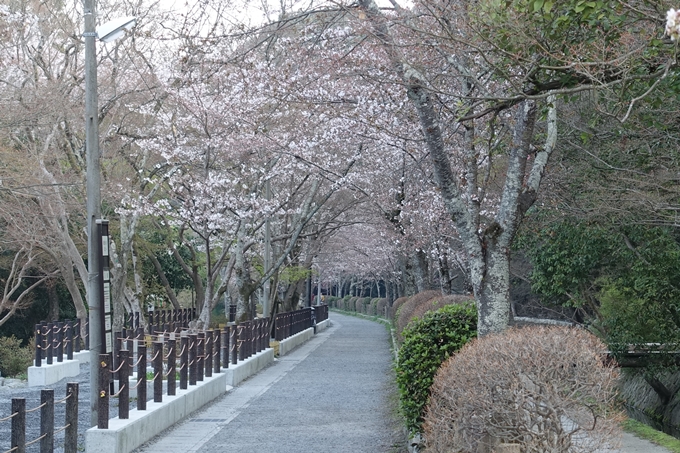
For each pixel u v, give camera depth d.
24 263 27.23
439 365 9.01
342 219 32.06
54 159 21.77
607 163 14.71
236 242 24.47
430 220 20.84
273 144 19.88
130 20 11.25
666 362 18.56
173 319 30.00
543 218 17.88
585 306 24.83
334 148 21.36
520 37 8.25
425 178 19.00
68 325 20.16
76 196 25.55
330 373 20.30
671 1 7.46
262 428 11.84
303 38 13.48
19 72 20.75
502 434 5.89
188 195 21.78
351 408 13.98
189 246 27.39
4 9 18.42
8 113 17.39
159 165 22.95
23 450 7.02
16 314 33.38
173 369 12.70
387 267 47.91
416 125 15.58
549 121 9.91
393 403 14.27
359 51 14.00
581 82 9.05
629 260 18.11
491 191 18.02
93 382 10.54
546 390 5.72
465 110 8.72
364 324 51.75
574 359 5.89
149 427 10.79
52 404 7.60
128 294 28.78
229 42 14.40
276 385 17.62
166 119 22.47
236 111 19.36
